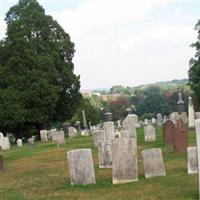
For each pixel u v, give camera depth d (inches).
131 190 560.1
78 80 2228.1
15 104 2063.2
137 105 4603.8
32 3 2297.0
